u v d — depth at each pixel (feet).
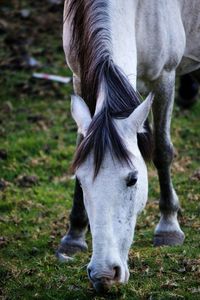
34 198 40.01
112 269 23.65
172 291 27.81
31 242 34.73
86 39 26.53
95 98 25.50
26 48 59.06
